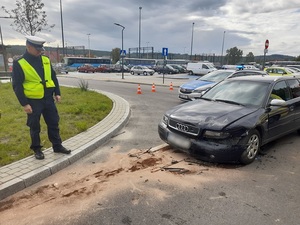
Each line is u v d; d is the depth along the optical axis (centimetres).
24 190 348
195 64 3806
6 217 288
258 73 1219
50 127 439
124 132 634
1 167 389
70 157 436
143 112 903
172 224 278
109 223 279
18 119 685
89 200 323
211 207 310
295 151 508
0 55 3216
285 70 1891
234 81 577
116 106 944
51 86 419
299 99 575
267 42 1780
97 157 468
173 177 385
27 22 1652
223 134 403
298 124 580
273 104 467
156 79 2884
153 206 311
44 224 276
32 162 410
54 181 374
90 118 729
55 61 6144
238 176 392
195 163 436
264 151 507
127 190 347
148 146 527
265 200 327
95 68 4759
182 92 1113
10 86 1466
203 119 428
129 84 2189
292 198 333
